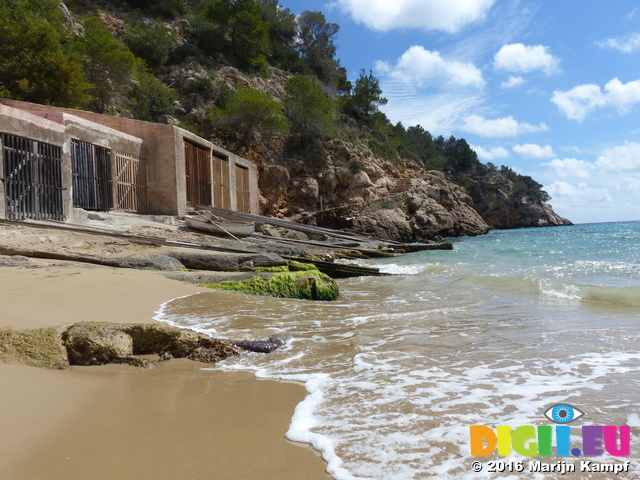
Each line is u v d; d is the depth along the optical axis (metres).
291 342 5.30
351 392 3.65
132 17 50.53
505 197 88.62
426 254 23.56
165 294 8.01
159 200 23.50
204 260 11.88
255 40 56.22
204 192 28.27
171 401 3.57
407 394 3.57
